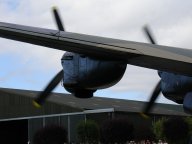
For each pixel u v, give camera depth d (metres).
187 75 11.73
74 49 10.04
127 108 42.59
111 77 11.87
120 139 31.80
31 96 41.97
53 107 40.59
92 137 34.03
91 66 11.98
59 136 31.02
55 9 13.76
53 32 9.62
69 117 39.53
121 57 10.40
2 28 9.16
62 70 12.87
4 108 43.50
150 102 14.16
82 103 43.12
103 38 10.53
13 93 43.16
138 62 10.62
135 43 11.21
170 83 13.60
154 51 10.41
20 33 9.20
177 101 13.90
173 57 10.27
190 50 12.84
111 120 32.38
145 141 37.25
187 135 26.30
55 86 12.92
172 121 26.62
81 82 12.16
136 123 40.69
